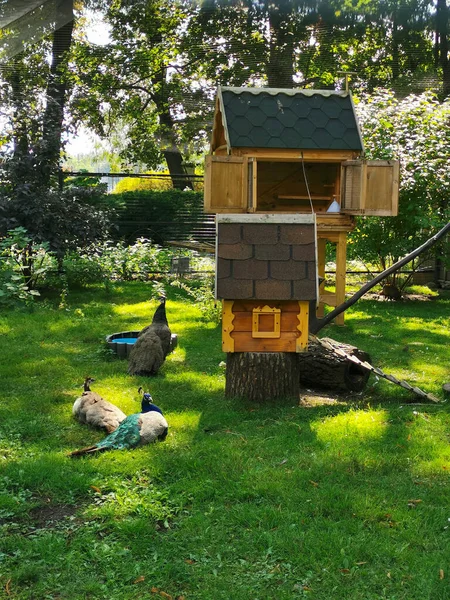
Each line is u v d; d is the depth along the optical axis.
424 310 8.54
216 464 3.58
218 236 4.46
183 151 16.30
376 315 8.11
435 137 9.05
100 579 2.69
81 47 14.15
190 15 13.95
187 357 5.93
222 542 2.91
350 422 4.23
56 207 9.28
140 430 3.87
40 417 4.33
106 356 5.86
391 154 8.75
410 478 3.47
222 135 7.54
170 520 3.09
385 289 9.58
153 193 12.48
